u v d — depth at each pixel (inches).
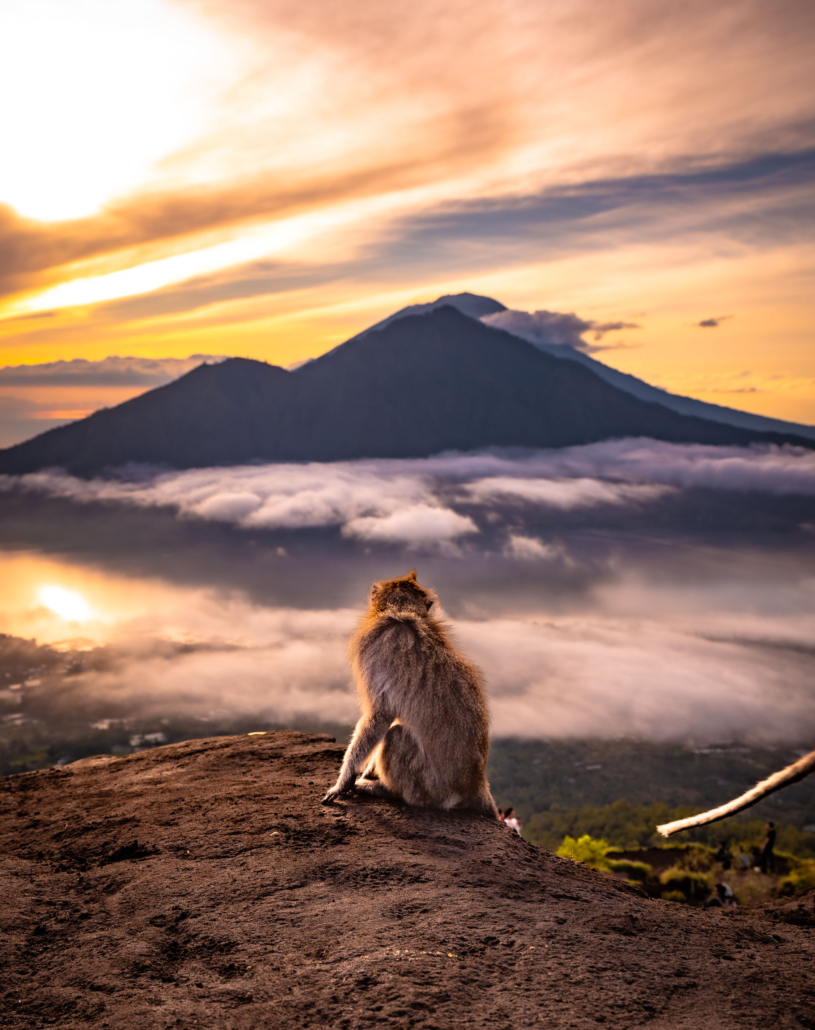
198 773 271.7
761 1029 107.4
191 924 144.1
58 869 187.6
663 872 938.7
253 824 198.1
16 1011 115.3
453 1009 109.0
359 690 212.4
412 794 207.2
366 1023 105.1
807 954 140.5
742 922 163.2
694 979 123.8
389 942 131.3
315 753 283.9
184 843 190.1
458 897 152.9
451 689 200.7
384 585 222.8
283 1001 112.9
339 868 168.1
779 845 2556.6
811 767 85.8
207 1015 110.0
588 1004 112.0
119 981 122.9
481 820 203.5
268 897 154.7
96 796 253.4
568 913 149.1
